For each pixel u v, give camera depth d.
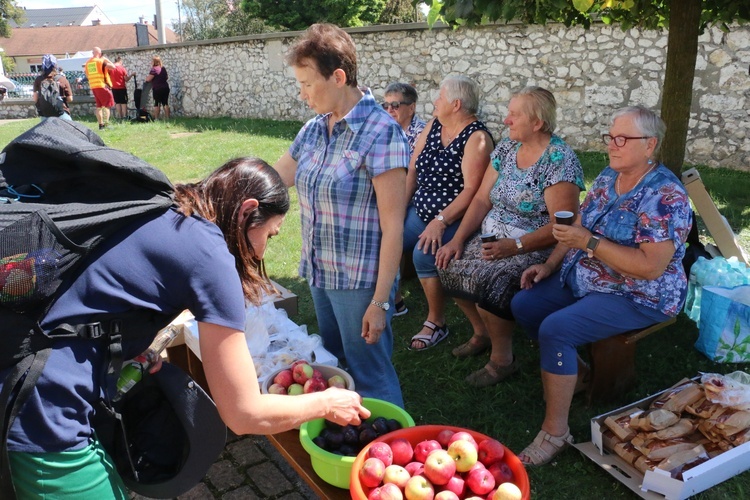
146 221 1.42
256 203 1.56
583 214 2.83
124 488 1.55
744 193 6.38
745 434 2.40
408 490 1.64
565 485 2.47
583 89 8.78
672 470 2.30
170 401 1.67
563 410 2.59
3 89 18.98
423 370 3.39
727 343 3.26
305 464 2.00
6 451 1.32
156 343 2.14
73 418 1.38
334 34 2.13
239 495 2.52
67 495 1.39
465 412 3.01
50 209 1.33
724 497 2.32
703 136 7.89
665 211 2.48
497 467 1.76
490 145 3.55
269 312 2.87
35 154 1.46
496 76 9.66
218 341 1.43
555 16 4.01
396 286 2.42
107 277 1.37
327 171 2.26
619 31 8.25
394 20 22.58
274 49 13.32
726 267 3.51
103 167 1.42
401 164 2.18
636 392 3.06
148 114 15.09
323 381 2.26
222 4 29.30
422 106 10.81
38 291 1.28
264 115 14.08
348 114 2.19
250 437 2.89
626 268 2.50
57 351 1.34
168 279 1.41
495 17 3.04
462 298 3.26
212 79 15.09
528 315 2.91
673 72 3.61
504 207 3.28
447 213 3.54
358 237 2.29
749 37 7.27
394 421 2.02
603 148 8.76
